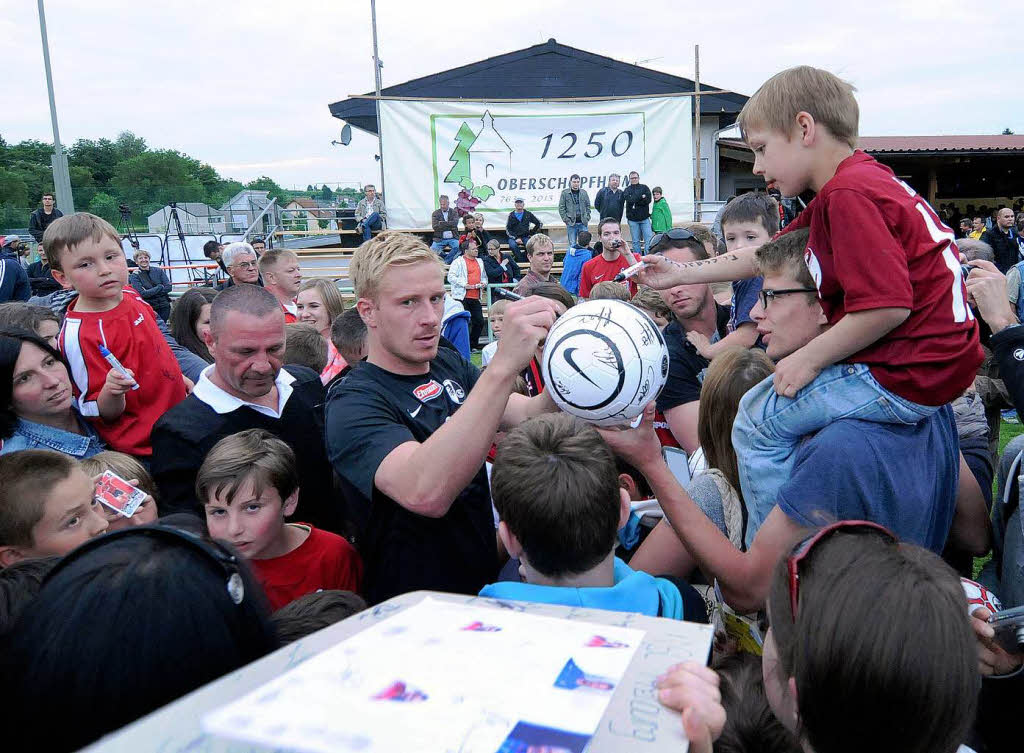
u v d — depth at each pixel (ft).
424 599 3.04
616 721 2.26
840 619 3.00
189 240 66.95
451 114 46.73
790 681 3.46
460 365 7.69
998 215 34.32
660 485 5.86
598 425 5.94
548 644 2.55
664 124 47.60
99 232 10.08
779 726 3.91
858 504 5.09
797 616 3.29
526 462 4.81
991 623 4.91
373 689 2.22
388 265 6.13
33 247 51.19
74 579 2.72
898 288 4.94
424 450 5.16
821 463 5.09
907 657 2.86
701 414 7.16
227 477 7.22
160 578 2.72
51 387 9.02
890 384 5.16
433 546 6.12
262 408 8.87
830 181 5.49
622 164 48.08
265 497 7.34
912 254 5.15
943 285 5.19
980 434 7.94
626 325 5.87
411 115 46.44
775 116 5.91
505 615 2.82
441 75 53.83
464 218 40.06
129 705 2.55
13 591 4.21
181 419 8.55
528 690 2.23
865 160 5.59
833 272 5.50
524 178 47.98
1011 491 6.09
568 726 2.05
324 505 9.48
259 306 8.38
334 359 13.48
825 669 3.01
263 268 19.62
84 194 91.09
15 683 2.62
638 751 2.15
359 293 6.42
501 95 54.39
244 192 79.10
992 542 6.94
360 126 56.03
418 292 6.14
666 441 10.78
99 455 8.34
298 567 7.73
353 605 5.15
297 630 4.70
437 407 6.64
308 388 10.02
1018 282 15.74
